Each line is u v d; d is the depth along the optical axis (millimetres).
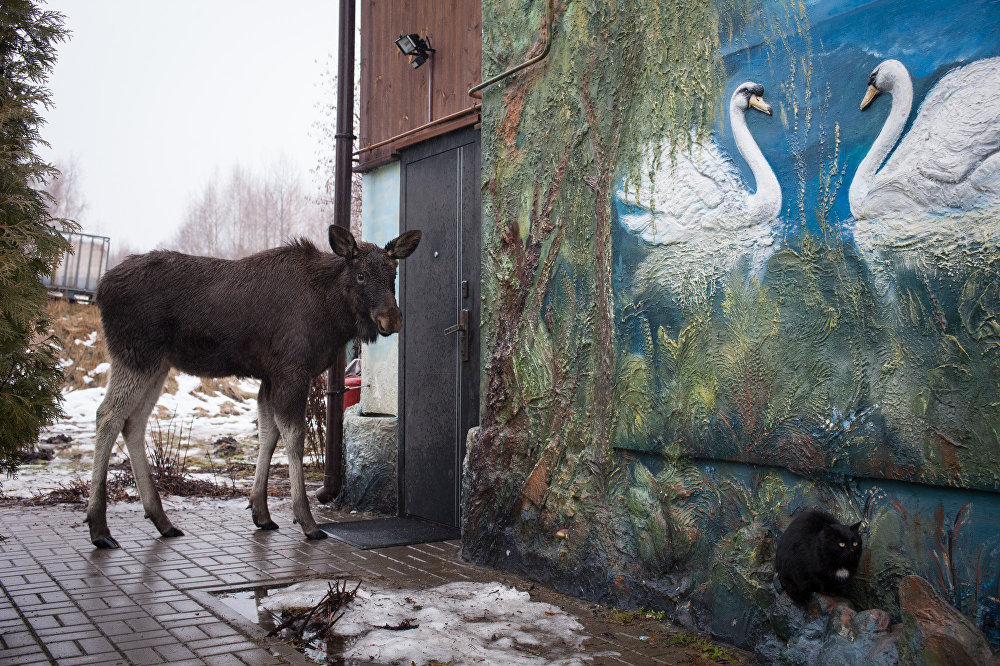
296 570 4961
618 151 4359
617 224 4320
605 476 4348
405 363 6949
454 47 6520
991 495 2732
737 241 3654
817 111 3334
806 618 3109
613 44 4438
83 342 19578
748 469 3609
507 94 5273
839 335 3205
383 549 5648
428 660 3330
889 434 3000
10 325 5766
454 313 6363
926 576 2906
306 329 5941
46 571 4848
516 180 5172
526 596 4371
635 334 4164
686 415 3854
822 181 3297
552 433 4742
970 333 2770
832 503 3250
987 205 2736
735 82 3697
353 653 3434
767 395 3475
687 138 3938
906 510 2984
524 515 4891
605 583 4250
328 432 7609
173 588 4480
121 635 3646
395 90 7328
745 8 3664
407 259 7004
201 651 3443
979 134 2768
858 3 3191
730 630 3553
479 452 5305
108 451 5652
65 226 6066
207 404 17844
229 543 5758
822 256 3279
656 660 3391
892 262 3020
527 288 5027
